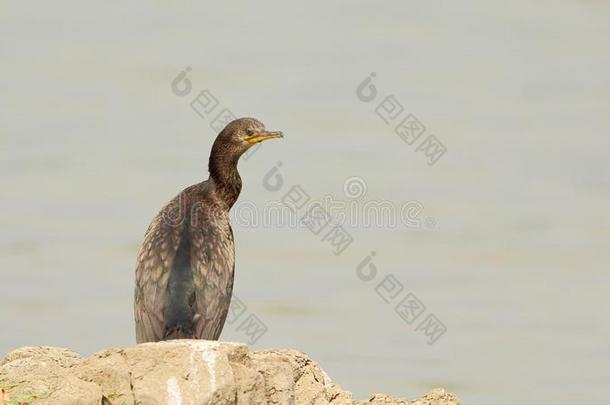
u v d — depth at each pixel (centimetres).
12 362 1569
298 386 1636
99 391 1424
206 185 1980
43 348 1681
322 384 1669
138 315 1756
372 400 1734
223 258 1831
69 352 1678
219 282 1794
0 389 1477
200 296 1748
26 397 1462
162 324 1706
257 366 1538
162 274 1748
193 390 1444
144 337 1728
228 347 1506
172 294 1725
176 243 1781
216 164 1984
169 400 1438
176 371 1458
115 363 1464
